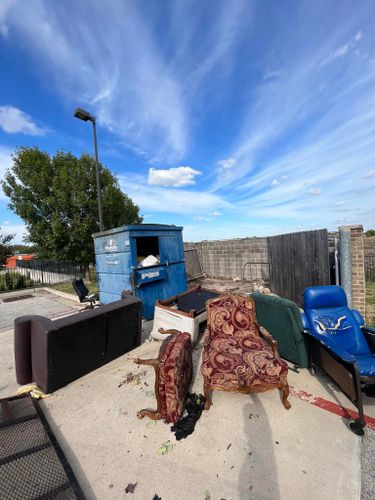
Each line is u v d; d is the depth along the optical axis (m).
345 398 2.61
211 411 2.51
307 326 3.23
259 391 2.46
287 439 2.12
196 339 4.09
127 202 14.16
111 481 1.84
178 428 2.29
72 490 1.74
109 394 2.91
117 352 3.85
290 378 3.02
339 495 1.64
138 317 4.15
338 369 2.40
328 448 2.01
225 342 2.92
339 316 3.20
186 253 10.38
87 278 13.54
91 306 6.56
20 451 2.06
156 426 2.35
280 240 6.37
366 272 9.96
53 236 10.76
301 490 1.69
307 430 2.21
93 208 11.34
